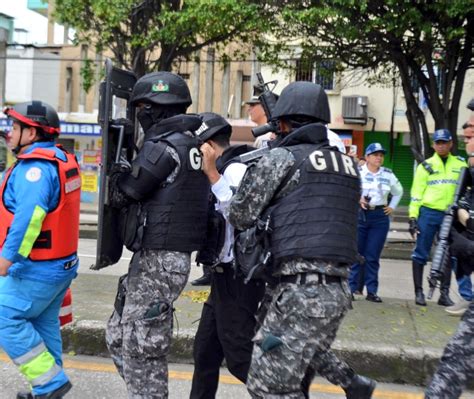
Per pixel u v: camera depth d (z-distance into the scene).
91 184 21.06
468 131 3.55
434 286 3.48
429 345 4.61
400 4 11.42
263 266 2.87
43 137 3.63
